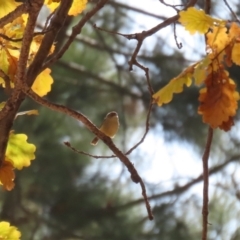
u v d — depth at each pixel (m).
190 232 8.45
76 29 2.92
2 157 2.88
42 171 7.85
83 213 8.18
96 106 8.18
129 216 8.45
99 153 8.38
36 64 2.86
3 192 7.95
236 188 8.67
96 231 8.14
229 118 2.74
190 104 7.75
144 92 8.16
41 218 8.08
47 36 2.86
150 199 8.63
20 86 2.75
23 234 8.02
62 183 7.98
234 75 6.83
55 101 7.98
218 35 2.76
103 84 8.27
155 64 7.91
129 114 8.49
